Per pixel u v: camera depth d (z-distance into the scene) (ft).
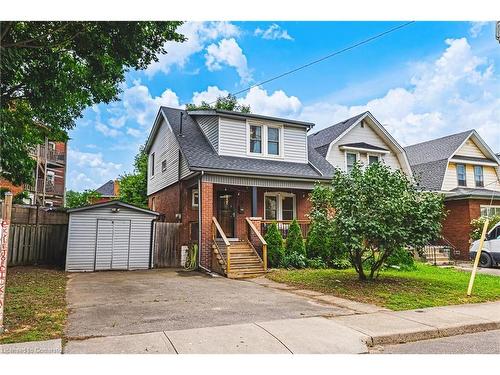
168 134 59.47
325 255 46.78
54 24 31.19
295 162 55.88
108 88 39.83
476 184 76.38
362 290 29.50
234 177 46.57
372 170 33.14
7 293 26.02
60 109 40.11
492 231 52.65
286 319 20.02
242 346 15.44
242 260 42.65
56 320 19.06
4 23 27.76
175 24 33.78
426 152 82.23
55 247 48.16
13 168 35.60
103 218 46.01
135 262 46.98
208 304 24.16
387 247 31.55
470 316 21.56
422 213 31.14
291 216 55.77
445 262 56.54
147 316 20.40
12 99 36.09
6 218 17.16
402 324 19.35
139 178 97.50
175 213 53.93
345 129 66.80
